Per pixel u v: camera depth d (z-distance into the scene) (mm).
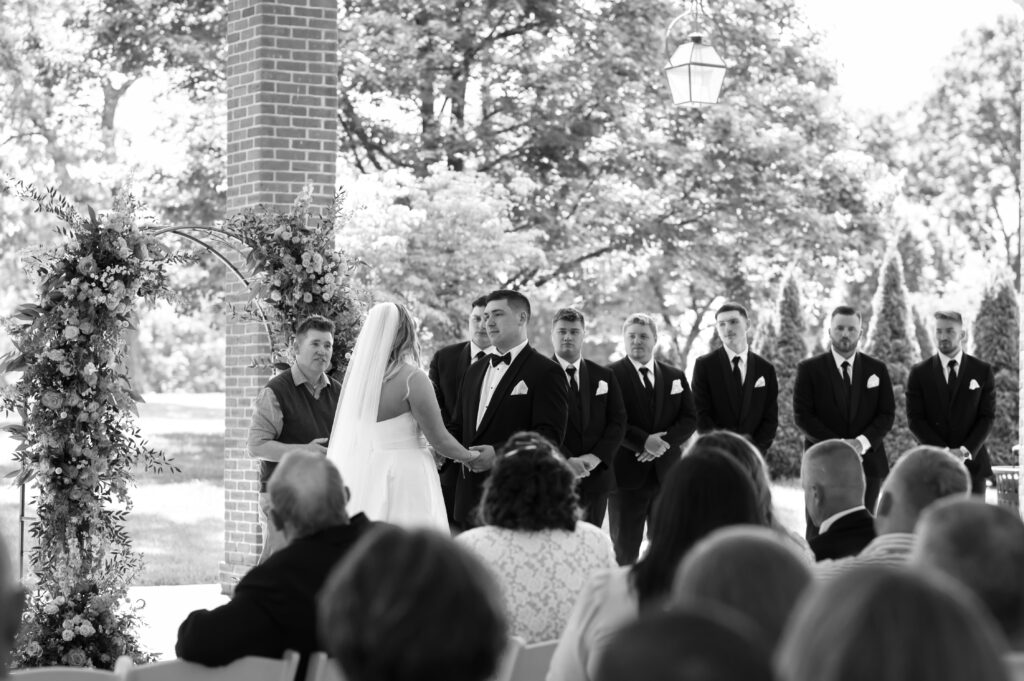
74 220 6500
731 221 19906
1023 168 7719
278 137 8711
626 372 7957
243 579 3264
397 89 18625
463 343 7301
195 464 17703
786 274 17125
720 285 20375
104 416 6473
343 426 6008
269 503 3371
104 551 6484
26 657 6227
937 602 1104
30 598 6363
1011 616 2031
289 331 7883
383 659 1494
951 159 28812
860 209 20875
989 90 28594
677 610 1114
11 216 20266
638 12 19656
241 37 8852
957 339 8555
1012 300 15812
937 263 28531
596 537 3750
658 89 19688
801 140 19953
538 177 19391
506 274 18500
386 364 6082
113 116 21453
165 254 6711
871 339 16344
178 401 22141
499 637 1543
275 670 3082
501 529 3674
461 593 1512
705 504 2885
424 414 6051
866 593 1120
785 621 1831
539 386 6605
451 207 16719
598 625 2877
